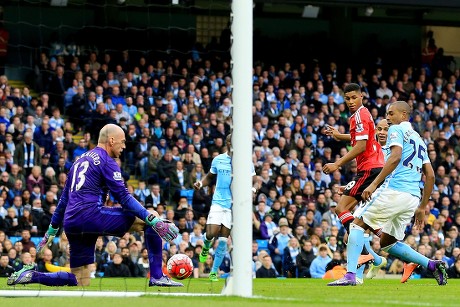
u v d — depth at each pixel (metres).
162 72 32.84
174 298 10.21
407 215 13.60
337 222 28.36
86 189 12.09
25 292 11.23
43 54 31.55
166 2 35.81
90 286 13.80
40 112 27.67
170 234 12.09
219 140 29.50
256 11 38.53
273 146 30.45
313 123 32.31
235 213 10.50
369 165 14.31
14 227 24.36
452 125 35.12
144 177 27.88
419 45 40.31
